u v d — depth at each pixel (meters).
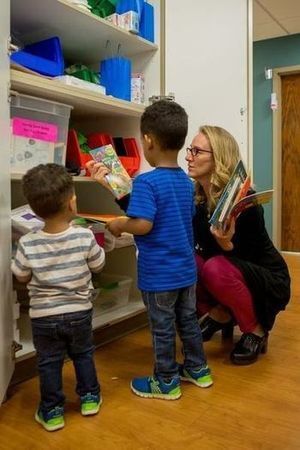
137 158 1.94
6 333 1.21
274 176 4.02
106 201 2.02
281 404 1.24
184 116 1.29
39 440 1.07
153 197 1.23
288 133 3.99
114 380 1.41
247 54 2.20
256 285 1.54
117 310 1.87
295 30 3.73
